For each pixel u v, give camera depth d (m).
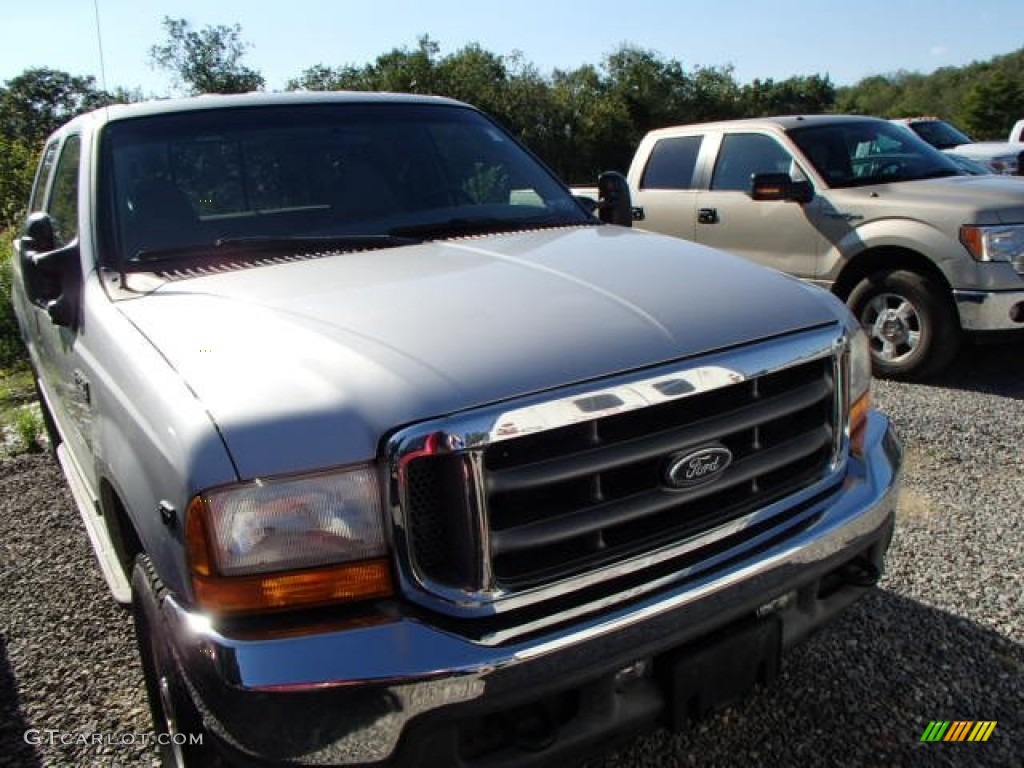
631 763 2.60
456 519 1.83
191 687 1.85
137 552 2.61
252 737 1.78
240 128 3.27
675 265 2.59
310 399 1.88
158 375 2.10
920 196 6.28
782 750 2.62
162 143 3.15
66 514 4.75
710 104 60.25
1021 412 5.57
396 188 3.26
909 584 3.49
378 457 1.82
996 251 5.85
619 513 1.98
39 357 4.46
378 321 2.16
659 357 2.04
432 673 1.76
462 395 1.85
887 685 2.87
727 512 2.18
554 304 2.23
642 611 1.96
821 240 6.77
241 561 1.79
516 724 1.94
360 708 1.75
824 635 3.15
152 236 2.90
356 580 1.83
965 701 2.78
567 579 1.93
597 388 1.93
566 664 1.87
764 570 2.14
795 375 2.29
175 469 1.86
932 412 5.60
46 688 3.12
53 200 4.01
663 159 8.16
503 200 3.44
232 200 3.04
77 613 3.65
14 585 3.93
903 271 6.30
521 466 1.87
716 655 2.10
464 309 2.20
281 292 2.45
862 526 2.37
